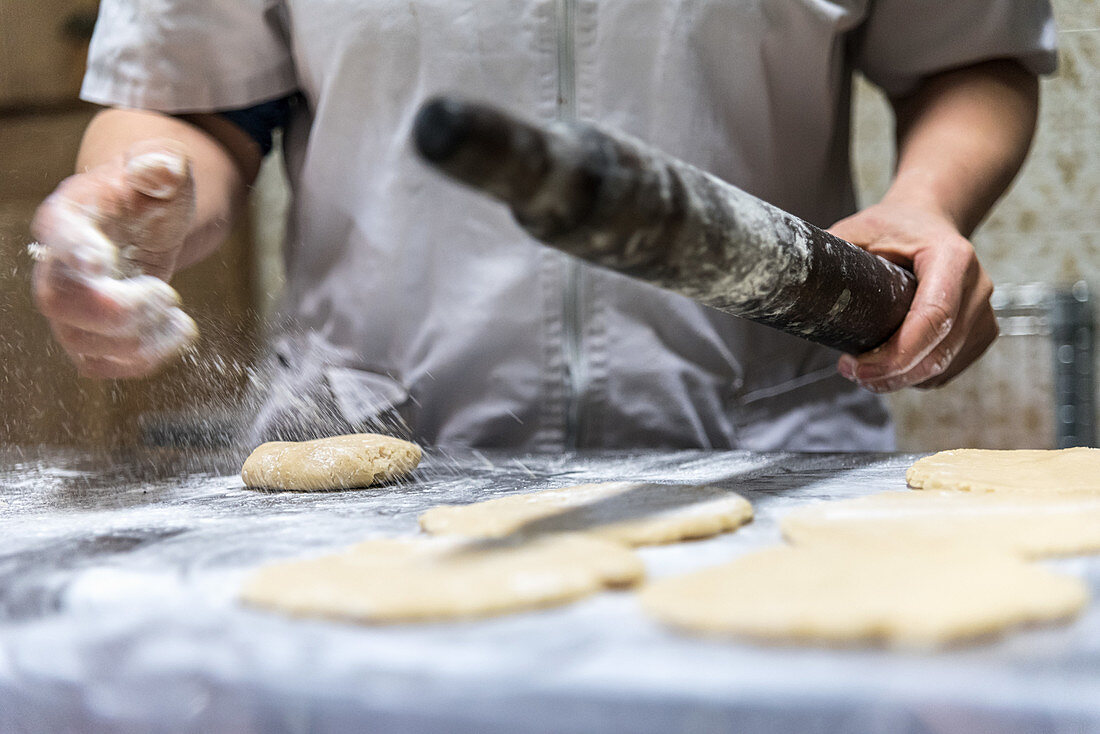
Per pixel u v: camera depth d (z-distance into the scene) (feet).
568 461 4.10
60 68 8.09
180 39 4.90
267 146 5.67
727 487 3.21
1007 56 4.86
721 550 2.28
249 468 3.57
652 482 3.36
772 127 4.91
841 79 5.19
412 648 1.56
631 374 4.80
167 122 4.98
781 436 5.03
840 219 5.43
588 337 4.83
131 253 3.60
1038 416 6.78
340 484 3.43
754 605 1.60
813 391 5.12
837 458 3.94
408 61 4.82
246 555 2.32
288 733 1.43
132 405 6.23
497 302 4.81
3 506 3.19
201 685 1.49
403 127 4.88
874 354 3.57
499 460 4.17
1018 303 6.73
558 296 4.79
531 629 1.63
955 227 4.27
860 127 7.74
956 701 1.29
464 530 2.45
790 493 3.06
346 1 4.80
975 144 4.63
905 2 4.80
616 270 2.17
